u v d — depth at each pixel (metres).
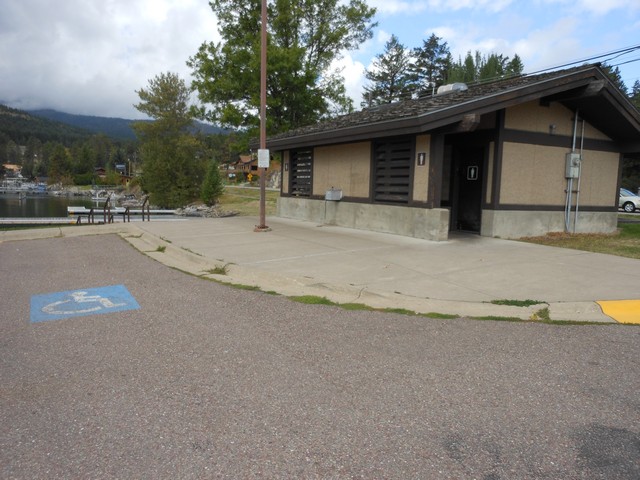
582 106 11.57
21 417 3.08
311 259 8.31
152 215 24.59
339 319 5.21
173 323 5.09
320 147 14.27
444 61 57.72
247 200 32.03
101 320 5.21
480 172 11.46
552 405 3.24
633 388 3.50
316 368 3.88
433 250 9.15
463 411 3.16
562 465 2.55
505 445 2.75
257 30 23.95
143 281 7.12
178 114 43.19
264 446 2.75
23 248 10.30
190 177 40.66
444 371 3.82
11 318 5.29
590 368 3.87
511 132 10.72
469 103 9.29
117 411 3.16
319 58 24.95
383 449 2.72
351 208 12.83
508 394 3.41
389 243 10.00
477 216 11.59
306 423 3.01
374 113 13.90
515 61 52.06
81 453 2.67
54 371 3.82
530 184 11.24
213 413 3.14
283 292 6.44
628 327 4.93
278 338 4.60
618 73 45.34
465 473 2.49
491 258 8.38
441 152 10.13
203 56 23.25
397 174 11.30
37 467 2.54
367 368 3.88
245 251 9.12
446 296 6.01
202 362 4.00
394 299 5.94
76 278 7.34
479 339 4.57
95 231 12.81
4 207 50.38
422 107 10.38
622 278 6.91
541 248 9.46
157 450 2.71
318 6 24.67
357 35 25.59
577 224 12.23
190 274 7.61
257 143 17.33
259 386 3.54
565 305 5.55
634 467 2.54
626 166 40.75
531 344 4.43
